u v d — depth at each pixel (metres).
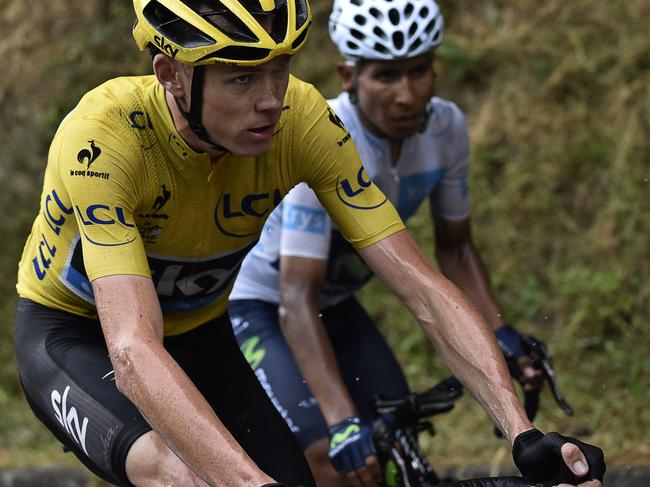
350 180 2.33
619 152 5.19
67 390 2.32
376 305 5.30
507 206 5.30
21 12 6.57
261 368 3.20
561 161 5.30
